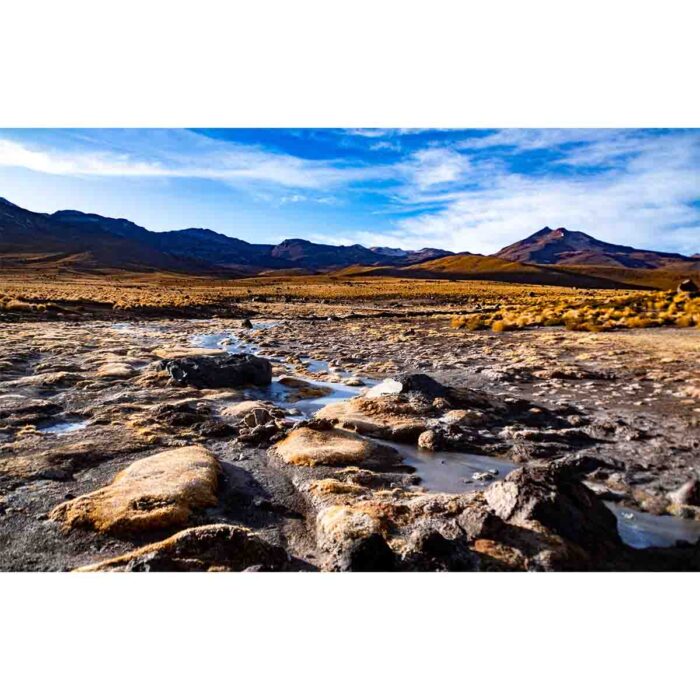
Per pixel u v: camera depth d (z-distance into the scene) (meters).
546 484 11.00
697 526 11.55
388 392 22.55
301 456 15.38
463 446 16.75
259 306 94.12
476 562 9.48
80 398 22.64
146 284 175.00
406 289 161.38
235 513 12.02
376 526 10.83
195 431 18.17
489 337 45.50
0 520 11.36
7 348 34.12
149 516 11.12
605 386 25.23
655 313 56.03
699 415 19.86
